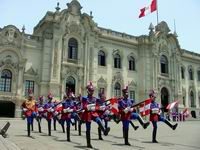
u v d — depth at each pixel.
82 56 40.47
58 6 39.00
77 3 40.88
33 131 18.36
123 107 12.27
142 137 15.81
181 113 48.38
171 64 51.78
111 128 22.77
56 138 14.37
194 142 13.27
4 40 34.69
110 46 44.50
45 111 17.05
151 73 47.50
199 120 51.50
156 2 40.94
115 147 11.07
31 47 36.97
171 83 50.97
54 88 36.72
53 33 38.03
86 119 11.24
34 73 36.53
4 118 32.09
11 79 34.75
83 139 14.12
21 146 10.72
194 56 57.84
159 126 27.70
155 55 48.59
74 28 40.09
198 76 58.69
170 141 13.75
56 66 37.47
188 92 55.50
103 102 13.36
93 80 40.78
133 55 47.34
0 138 12.89
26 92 35.69
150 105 13.47
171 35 51.88
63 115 13.80
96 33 42.47
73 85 39.25
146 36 48.34
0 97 33.06
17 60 35.50
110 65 43.84
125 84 45.09
